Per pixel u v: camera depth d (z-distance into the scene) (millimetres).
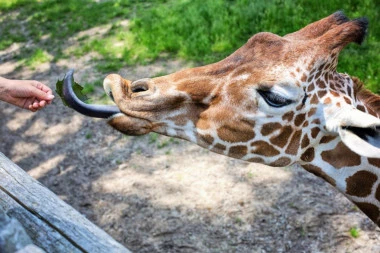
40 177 5512
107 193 4992
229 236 4168
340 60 5582
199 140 2271
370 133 1975
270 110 2129
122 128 2150
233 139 2229
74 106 2061
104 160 5500
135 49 7457
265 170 4773
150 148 5465
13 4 11039
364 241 3859
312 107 2146
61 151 5875
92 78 7055
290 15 6805
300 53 2117
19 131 6480
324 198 4320
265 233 4121
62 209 1872
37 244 1687
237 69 2178
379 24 6020
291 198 4387
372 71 5234
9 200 1924
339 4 6582
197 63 6691
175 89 2182
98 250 1619
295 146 2234
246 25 7000
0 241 1043
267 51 2160
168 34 7430
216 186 4711
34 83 2139
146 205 4691
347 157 2244
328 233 3988
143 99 2148
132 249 4234
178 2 8594
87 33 8656
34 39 9031
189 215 4461
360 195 2318
